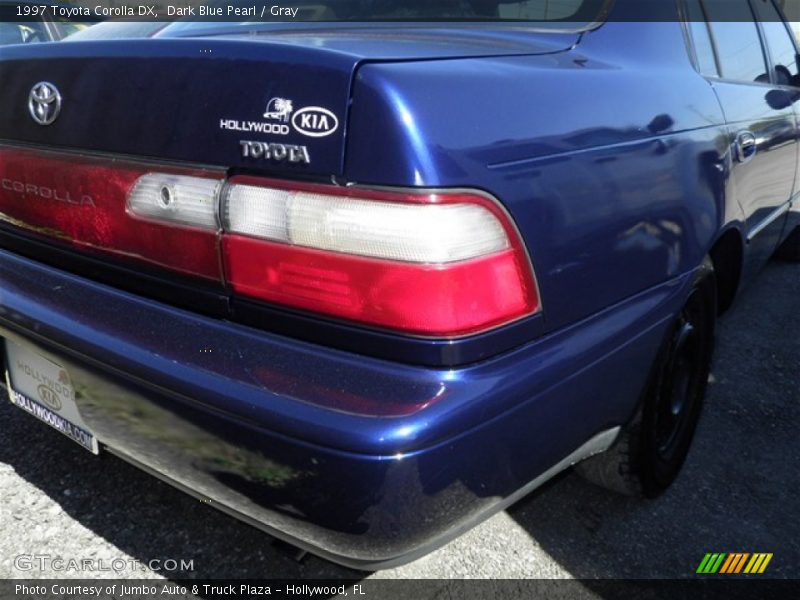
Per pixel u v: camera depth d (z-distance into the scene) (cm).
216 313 151
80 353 157
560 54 175
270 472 132
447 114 130
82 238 172
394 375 132
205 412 137
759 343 360
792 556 212
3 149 185
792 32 366
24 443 246
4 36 576
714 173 211
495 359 137
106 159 161
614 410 176
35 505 218
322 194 133
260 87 137
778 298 427
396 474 123
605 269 162
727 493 240
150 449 153
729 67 264
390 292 130
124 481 231
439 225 127
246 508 142
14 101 181
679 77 207
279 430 128
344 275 133
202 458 142
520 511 226
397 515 127
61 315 163
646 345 180
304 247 136
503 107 141
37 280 178
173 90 148
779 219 325
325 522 131
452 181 128
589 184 155
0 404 268
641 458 211
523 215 138
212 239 146
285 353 139
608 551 211
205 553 204
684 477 247
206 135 144
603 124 163
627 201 167
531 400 141
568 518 224
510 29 191
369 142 127
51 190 175
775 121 279
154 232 155
